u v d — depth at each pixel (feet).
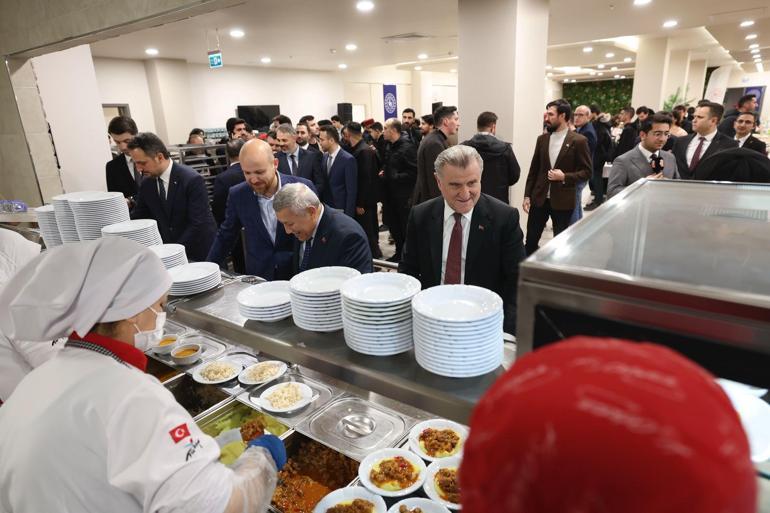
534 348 2.11
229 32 22.90
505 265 6.14
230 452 4.60
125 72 32.07
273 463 3.69
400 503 4.25
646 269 1.97
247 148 7.53
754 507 0.91
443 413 2.97
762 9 20.68
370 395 5.75
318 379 6.14
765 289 1.71
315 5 17.57
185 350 6.63
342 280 4.23
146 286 3.17
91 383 2.91
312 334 3.89
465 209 5.94
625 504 0.82
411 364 3.30
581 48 35.37
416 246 6.64
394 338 3.36
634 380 0.92
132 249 3.18
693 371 1.00
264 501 3.43
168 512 2.75
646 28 25.09
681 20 23.08
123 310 3.11
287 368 6.31
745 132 11.99
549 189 13.47
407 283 3.67
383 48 30.76
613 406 0.87
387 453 4.76
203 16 19.01
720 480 0.82
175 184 9.23
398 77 53.11
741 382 1.68
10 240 6.15
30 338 3.01
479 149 12.82
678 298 1.71
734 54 41.39
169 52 29.53
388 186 17.01
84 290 3.00
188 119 34.76
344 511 4.26
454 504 4.17
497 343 3.09
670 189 3.44
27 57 13.73
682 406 0.88
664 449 0.81
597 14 21.12
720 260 2.06
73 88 14.99
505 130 15.23
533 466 0.89
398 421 5.32
